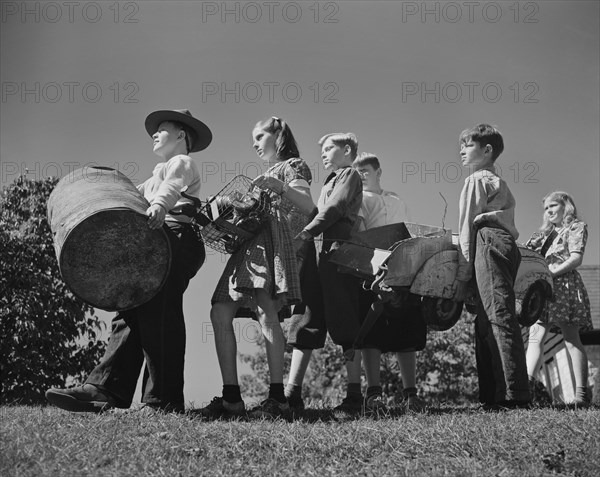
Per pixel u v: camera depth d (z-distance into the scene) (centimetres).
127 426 530
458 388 2797
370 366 705
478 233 670
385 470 450
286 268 618
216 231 623
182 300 624
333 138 755
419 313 724
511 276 662
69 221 580
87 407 595
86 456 457
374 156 790
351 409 671
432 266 673
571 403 727
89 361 2075
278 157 720
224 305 620
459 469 444
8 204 2141
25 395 2003
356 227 739
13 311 2006
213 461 466
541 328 812
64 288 2091
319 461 473
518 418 560
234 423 552
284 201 703
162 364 600
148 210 589
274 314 622
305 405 736
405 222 706
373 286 668
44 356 2033
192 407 670
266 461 472
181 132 697
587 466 451
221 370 616
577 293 807
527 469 447
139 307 607
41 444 467
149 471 441
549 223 845
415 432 515
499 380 643
